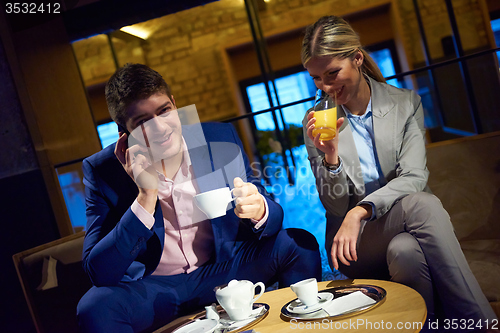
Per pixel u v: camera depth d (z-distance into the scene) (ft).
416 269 3.34
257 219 4.00
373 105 4.48
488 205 4.73
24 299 7.46
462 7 12.65
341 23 4.31
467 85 11.12
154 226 4.16
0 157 7.86
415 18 14.25
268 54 13.61
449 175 4.98
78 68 9.14
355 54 4.31
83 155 8.73
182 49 21.52
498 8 12.31
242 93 21.36
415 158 4.26
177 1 8.59
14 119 8.07
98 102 16.16
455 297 3.19
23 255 4.97
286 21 15.74
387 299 2.70
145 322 3.77
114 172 4.38
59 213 8.20
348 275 4.47
